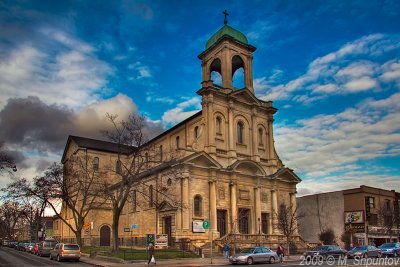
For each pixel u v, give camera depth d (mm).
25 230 135125
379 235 65188
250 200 56500
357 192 66312
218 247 47031
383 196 69188
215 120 55844
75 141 76000
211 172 52469
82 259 40500
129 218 61812
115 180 71438
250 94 59812
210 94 55656
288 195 62156
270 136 62156
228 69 58844
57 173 51719
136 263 34844
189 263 35188
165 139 66250
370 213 65625
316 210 71812
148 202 56188
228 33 60594
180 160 50344
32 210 86625
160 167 53719
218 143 55406
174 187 50969
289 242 52000
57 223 81750
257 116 61406
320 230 70250
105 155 74562
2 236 144875
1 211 108188
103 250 47438
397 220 65625
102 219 67875
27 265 34188
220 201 53031
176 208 49500
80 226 50281
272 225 57500
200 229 49500
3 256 49406
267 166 60781
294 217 57406
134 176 42938
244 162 55719
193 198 50562
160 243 43844
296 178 62250
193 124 59188
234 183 54406
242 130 59312
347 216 66875
